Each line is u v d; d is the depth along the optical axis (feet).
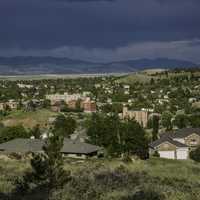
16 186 76.33
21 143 266.98
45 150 78.69
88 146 281.13
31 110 560.61
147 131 480.23
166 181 94.17
